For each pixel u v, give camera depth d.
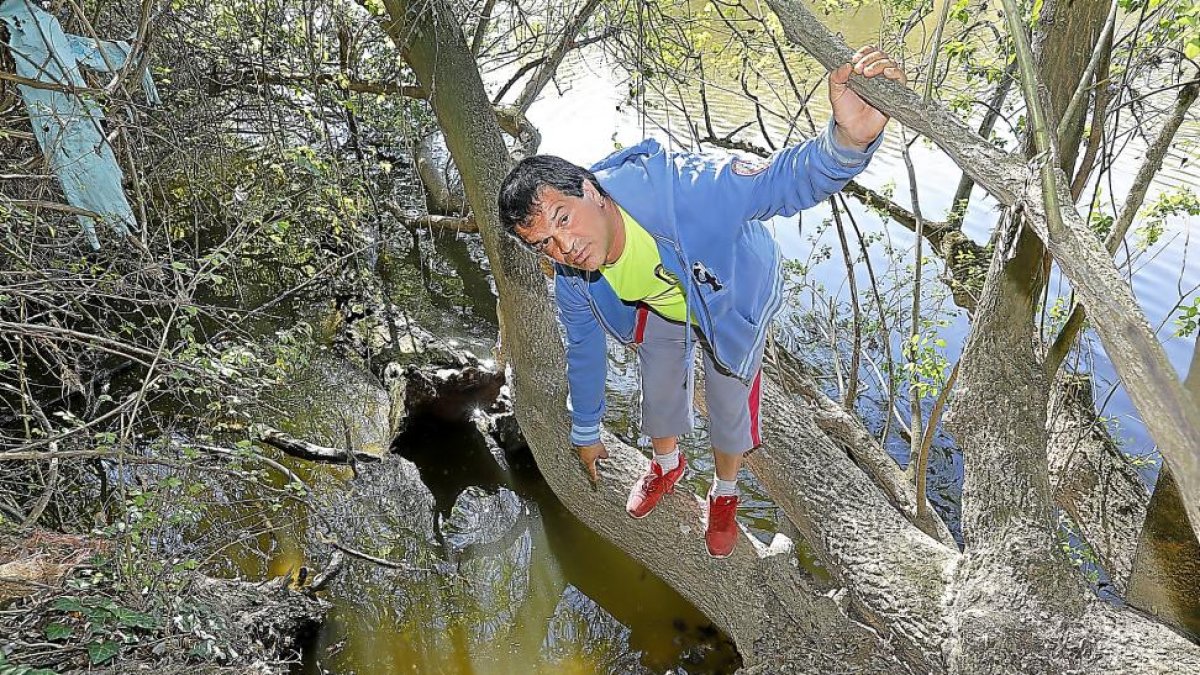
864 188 6.86
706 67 8.17
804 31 1.68
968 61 5.49
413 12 4.38
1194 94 3.50
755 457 4.12
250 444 4.63
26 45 3.63
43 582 3.75
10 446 4.50
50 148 3.57
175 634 3.88
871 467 5.19
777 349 5.86
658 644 4.91
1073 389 4.93
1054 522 3.41
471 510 5.85
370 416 6.57
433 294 8.24
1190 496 0.90
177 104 6.15
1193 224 7.06
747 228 2.37
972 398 3.58
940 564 3.67
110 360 6.76
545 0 7.27
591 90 10.48
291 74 6.76
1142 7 3.65
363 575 5.29
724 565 3.93
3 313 4.69
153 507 4.08
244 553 5.27
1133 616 3.25
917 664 3.62
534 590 5.30
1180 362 5.83
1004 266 3.42
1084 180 3.93
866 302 7.21
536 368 4.25
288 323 7.46
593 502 4.20
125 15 5.43
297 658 4.65
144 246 3.85
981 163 1.49
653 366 2.84
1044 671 3.14
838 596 4.21
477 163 4.33
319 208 6.97
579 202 2.11
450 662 4.86
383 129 8.54
